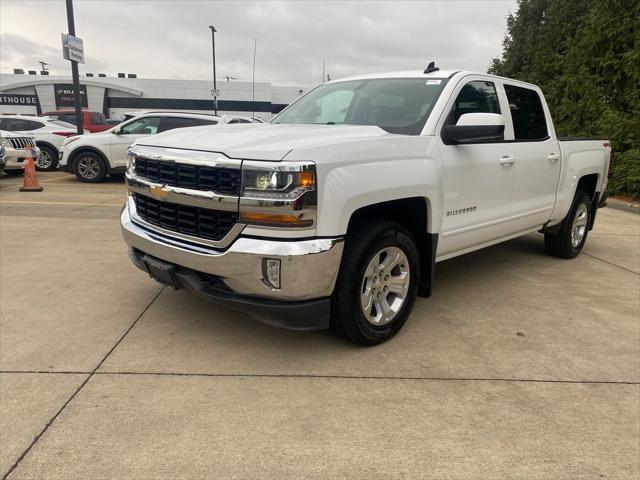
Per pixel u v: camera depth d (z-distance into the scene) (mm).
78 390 2834
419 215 3680
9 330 3580
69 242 6055
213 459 2311
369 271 3311
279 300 2957
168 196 3230
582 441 2512
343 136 3244
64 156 11820
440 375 3127
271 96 59562
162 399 2773
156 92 56156
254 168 2828
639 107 10641
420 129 3703
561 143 5359
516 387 3010
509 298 4547
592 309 4316
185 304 4145
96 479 2166
